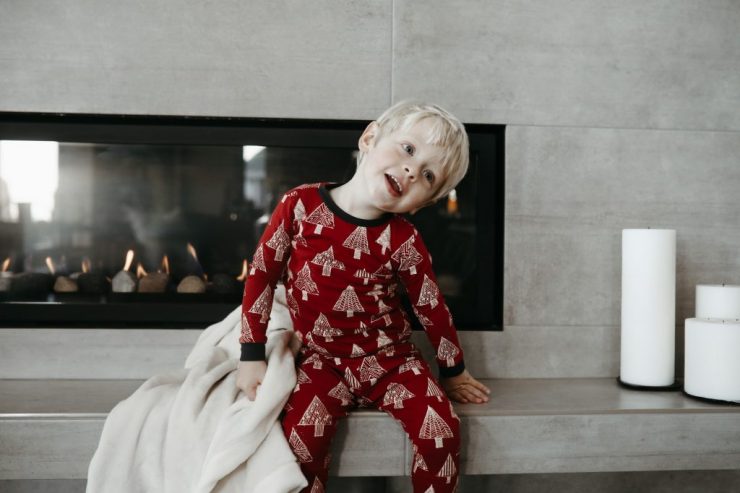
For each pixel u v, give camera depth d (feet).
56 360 4.11
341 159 4.50
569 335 4.36
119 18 4.09
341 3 4.19
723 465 3.45
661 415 3.42
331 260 3.26
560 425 3.37
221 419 2.99
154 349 4.16
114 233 4.48
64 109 4.08
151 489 2.93
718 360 3.57
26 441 3.17
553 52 4.30
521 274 4.33
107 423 3.02
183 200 4.50
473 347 4.32
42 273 4.36
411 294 3.46
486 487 4.31
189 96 4.14
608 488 4.36
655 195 4.38
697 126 4.38
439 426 3.04
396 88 4.23
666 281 3.95
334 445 3.22
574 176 4.33
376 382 3.31
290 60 4.18
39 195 4.38
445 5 4.24
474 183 4.47
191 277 4.42
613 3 4.32
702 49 4.37
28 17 4.03
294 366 3.27
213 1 4.13
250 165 4.48
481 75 4.27
